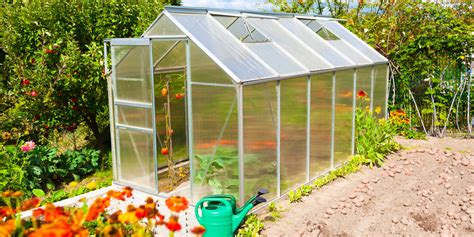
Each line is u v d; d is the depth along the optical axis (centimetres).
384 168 785
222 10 723
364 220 570
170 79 735
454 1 1177
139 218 297
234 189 570
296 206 615
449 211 586
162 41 650
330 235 523
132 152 673
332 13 1345
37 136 902
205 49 568
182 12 654
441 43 952
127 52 641
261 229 538
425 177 731
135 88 644
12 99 856
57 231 257
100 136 943
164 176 729
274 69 625
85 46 879
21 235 286
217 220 486
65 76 795
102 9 888
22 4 852
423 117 1056
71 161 768
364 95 804
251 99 562
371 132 815
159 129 729
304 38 826
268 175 612
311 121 700
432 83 1031
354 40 985
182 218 570
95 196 668
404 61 1020
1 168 625
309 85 682
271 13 840
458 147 905
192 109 594
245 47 648
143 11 927
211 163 587
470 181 694
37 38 812
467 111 1012
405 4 1123
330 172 742
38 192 614
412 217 578
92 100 871
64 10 852
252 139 572
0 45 852
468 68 966
